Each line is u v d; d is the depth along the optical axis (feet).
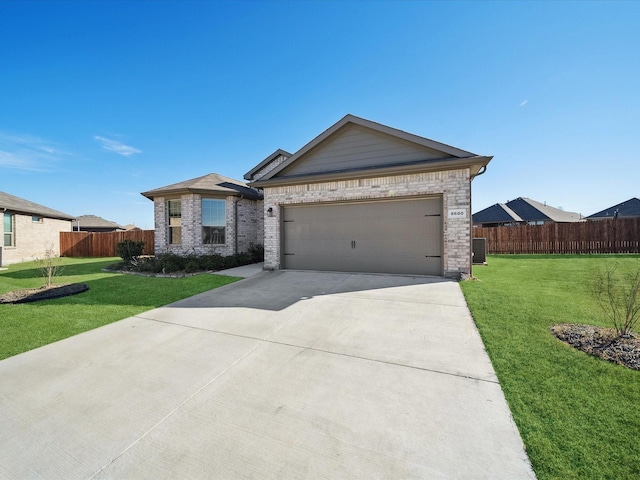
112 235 60.54
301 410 8.36
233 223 42.22
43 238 55.93
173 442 7.23
